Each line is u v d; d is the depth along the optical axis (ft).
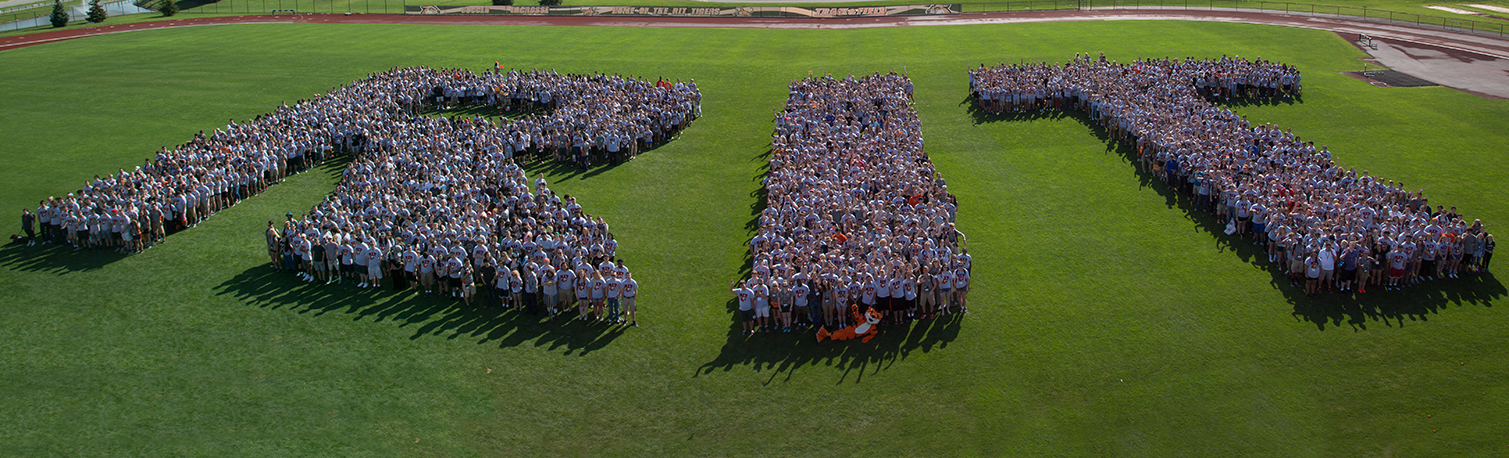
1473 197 146.10
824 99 193.47
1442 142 173.47
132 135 197.26
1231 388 95.09
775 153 158.40
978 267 124.36
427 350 103.71
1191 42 267.18
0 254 132.57
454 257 112.57
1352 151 171.32
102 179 167.22
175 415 91.66
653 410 92.99
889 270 106.01
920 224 121.60
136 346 105.29
